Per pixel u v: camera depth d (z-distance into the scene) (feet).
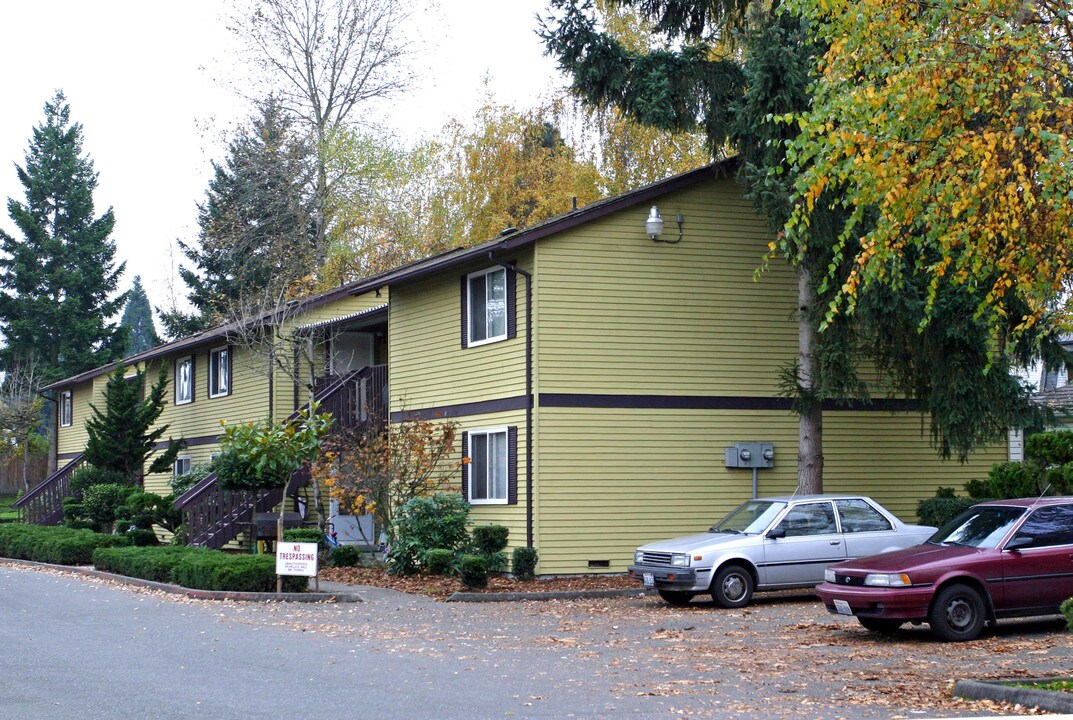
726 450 76.07
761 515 61.57
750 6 70.38
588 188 142.61
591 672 39.55
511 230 76.38
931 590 46.32
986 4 38.24
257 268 151.12
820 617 54.80
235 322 104.17
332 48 136.36
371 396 94.79
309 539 80.69
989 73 38.40
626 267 74.79
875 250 39.11
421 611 58.44
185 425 127.03
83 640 47.55
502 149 147.64
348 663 41.45
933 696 34.94
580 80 74.64
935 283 40.50
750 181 69.92
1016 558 47.44
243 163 149.79
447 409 82.74
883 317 65.92
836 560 60.80
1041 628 50.16
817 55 63.93
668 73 73.61
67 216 229.86
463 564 65.62
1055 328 40.96
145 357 130.11
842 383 68.39
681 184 75.97
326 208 145.18
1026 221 39.01
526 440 72.59
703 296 76.59
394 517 76.38
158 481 129.39
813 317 69.05
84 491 114.73
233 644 46.37
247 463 83.41
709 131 75.51
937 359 68.59
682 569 58.54
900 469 81.05
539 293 72.49
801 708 33.09
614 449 73.51
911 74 37.32
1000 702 33.76
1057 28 41.01
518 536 73.15
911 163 40.16
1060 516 48.78
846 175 39.63
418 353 87.51
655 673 39.32
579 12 74.08
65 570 83.92
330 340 102.06
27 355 216.33
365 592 66.54
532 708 32.94
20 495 179.42
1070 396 96.99
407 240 149.59
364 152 140.87
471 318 80.64
